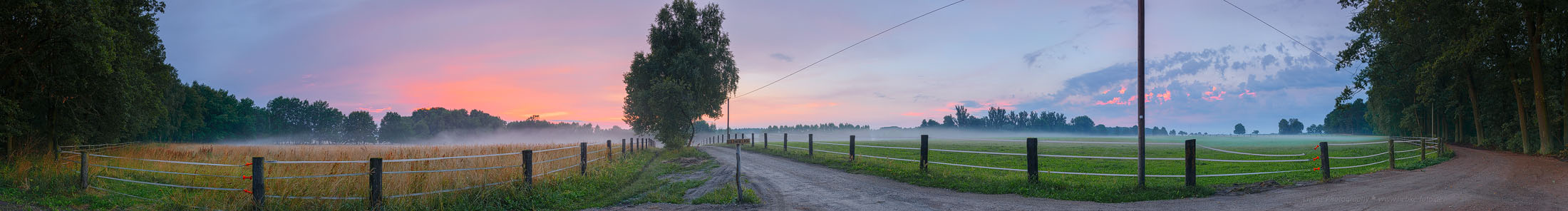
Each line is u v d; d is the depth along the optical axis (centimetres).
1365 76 4112
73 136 2520
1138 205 1062
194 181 1380
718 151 3331
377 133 15762
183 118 7325
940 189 1325
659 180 1684
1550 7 2683
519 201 1182
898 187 1362
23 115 2242
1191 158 1224
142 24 2602
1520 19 2823
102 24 2011
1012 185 1282
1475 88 4291
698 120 3947
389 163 1583
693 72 3716
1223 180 1487
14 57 2062
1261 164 2095
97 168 1567
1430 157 2386
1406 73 4034
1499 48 3114
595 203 1205
